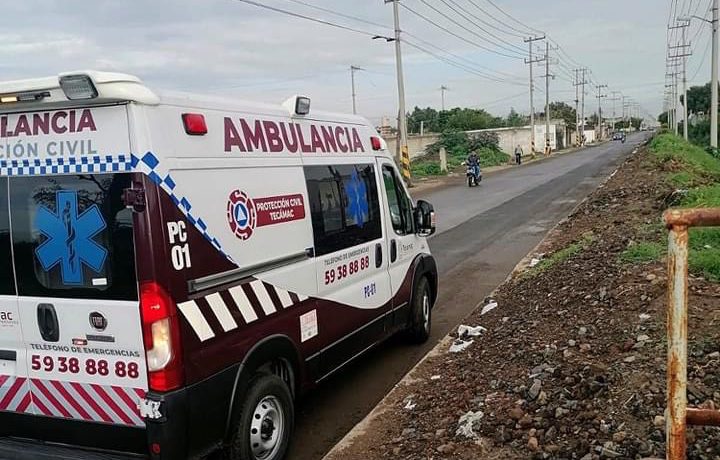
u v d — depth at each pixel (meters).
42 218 3.77
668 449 2.63
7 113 3.81
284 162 4.70
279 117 4.76
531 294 7.83
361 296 5.78
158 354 3.54
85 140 3.62
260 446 4.22
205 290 3.83
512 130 72.81
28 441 4.00
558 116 121.75
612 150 67.81
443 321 8.09
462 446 4.07
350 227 5.62
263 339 4.28
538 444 3.83
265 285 4.37
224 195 4.03
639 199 14.89
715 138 33.81
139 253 3.53
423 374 5.95
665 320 5.07
